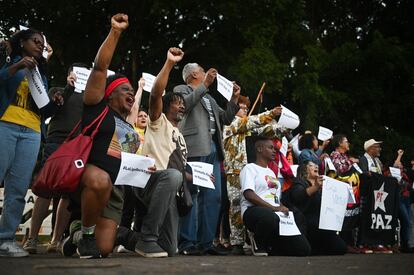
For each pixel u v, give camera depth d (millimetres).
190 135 5516
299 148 7973
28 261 3432
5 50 4395
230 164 6004
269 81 12617
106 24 14359
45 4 13289
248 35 13109
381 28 18203
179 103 5094
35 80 4316
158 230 4328
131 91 4328
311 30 16844
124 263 3322
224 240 6645
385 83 15914
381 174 8180
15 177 4348
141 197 4438
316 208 6312
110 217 4051
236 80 12727
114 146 4004
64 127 5516
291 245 5449
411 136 16688
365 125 15359
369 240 7570
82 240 3908
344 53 15188
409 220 8500
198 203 5562
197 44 14234
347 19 18234
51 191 3791
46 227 8055
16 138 4324
